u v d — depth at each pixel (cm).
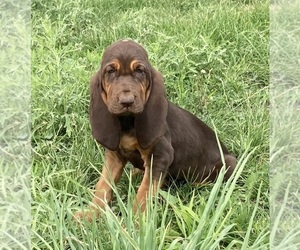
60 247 81
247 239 77
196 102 133
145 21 173
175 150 106
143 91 95
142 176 109
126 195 104
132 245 74
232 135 124
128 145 100
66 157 113
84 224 84
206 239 76
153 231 76
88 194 100
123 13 188
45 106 122
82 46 158
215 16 169
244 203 97
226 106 132
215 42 159
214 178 112
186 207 87
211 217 89
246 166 112
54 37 157
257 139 117
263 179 104
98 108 99
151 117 97
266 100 133
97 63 145
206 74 144
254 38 157
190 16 179
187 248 75
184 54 142
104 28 172
